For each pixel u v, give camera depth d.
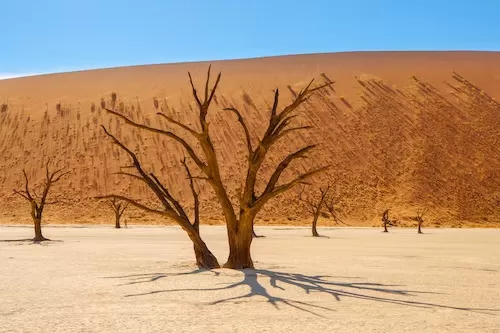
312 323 8.21
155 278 13.59
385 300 10.70
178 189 72.56
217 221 65.62
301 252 24.45
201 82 97.50
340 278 14.23
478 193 74.00
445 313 9.39
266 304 9.89
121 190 72.62
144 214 68.25
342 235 43.97
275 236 41.47
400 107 88.69
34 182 74.88
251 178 15.98
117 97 92.62
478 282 13.95
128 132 82.94
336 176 74.56
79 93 95.19
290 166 75.62
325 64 105.50
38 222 32.22
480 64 105.69
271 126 16.08
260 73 101.12
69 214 68.12
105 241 32.44
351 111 87.00
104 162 77.38
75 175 75.25
